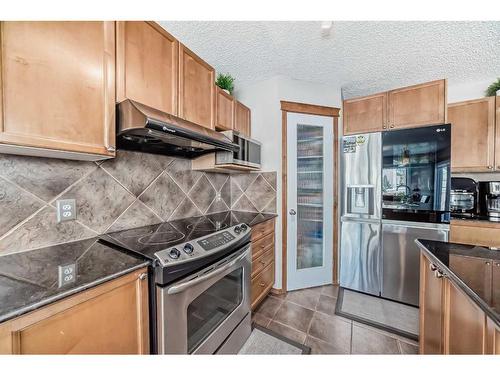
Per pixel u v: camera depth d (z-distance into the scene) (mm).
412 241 1986
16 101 705
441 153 1871
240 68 2137
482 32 1602
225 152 1772
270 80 2328
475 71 2215
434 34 1630
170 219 1754
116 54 1003
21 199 946
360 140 2205
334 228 2479
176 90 1327
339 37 1668
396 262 2057
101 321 726
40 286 654
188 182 1949
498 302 630
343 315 1860
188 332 1051
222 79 2059
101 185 1253
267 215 2229
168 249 967
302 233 2453
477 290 696
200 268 1086
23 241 952
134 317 833
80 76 872
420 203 1952
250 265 1584
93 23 915
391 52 1868
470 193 2342
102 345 729
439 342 994
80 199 1151
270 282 2178
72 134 847
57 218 1058
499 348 607
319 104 2457
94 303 707
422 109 1981
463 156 2311
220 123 1842
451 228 2145
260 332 1644
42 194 1009
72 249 1009
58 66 805
